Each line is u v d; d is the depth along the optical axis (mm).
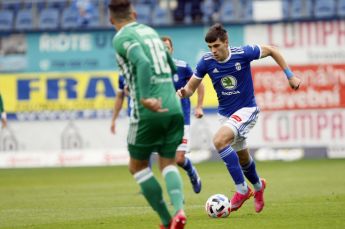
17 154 74812
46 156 74562
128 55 21219
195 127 72562
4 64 74750
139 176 22234
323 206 32281
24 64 74625
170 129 21969
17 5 84438
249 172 29703
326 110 72625
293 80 29703
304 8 79375
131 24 22000
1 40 74750
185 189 44812
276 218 28234
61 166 73875
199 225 26516
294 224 26188
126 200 38406
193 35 73438
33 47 74500
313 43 72562
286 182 47344
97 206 35562
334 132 72625
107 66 73812
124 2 22000
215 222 27359
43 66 74500
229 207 28969
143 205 35469
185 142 36250
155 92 21594
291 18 72812
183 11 80188
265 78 72625
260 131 73062
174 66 22875
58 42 74250
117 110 43125
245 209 32031
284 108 72688
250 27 73188
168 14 80250
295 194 38781
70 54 74188
